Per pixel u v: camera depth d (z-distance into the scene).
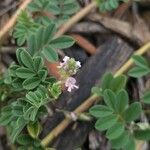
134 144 0.19
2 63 0.23
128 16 0.24
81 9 0.23
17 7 0.24
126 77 0.20
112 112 0.19
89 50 0.23
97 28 0.23
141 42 0.23
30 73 0.17
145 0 0.25
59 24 0.22
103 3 0.23
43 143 0.20
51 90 0.16
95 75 0.22
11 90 0.19
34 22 0.21
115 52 0.23
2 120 0.18
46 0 0.21
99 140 0.22
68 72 0.16
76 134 0.21
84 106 0.21
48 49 0.18
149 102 0.20
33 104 0.16
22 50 0.17
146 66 0.21
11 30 0.22
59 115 0.21
